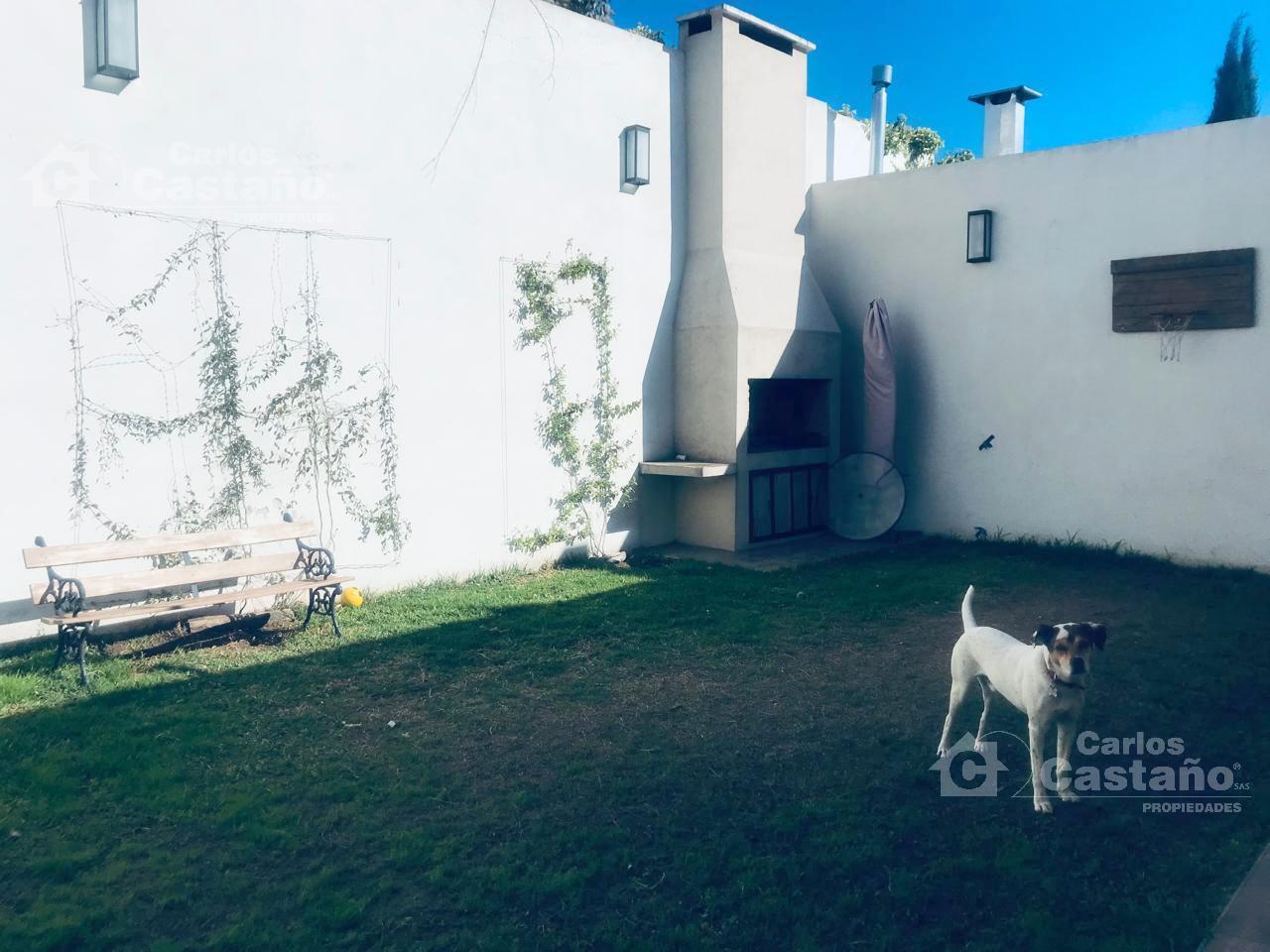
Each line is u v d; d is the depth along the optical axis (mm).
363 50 7473
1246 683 5555
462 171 8195
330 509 7492
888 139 19859
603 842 3662
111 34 5945
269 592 6410
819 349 10586
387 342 7758
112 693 5336
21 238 5832
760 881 3361
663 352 10102
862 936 3055
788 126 10578
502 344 8594
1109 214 9172
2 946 2959
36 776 4184
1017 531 10047
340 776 4281
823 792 4117
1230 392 8516
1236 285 8367
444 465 8227
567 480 9242
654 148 9797
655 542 10203
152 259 6410
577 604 7578
